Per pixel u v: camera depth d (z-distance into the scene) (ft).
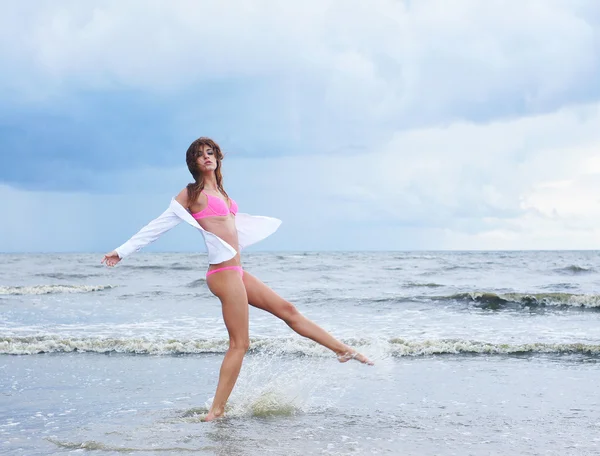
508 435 13.89
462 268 103.09
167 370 22.35
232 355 15.85
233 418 15.55
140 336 30.30
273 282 72.95
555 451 12.70
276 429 14.42
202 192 16.24
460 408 16.47
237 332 15.90
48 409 16.69
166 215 15.87
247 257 189.57
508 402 17.08
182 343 26.89
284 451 12.64
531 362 23.20
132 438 13.69
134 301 50.14
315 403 17.13
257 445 13.08
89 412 16.33
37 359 24.73
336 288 62.90
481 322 35.91
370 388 18.95
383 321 36.68
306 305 45.62
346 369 21.93
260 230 17.60
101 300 51.13
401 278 79.87
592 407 16.46
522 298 46.29
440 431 14.24
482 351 25.44
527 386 19.11
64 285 69.97
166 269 103.40
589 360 23.52
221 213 16.22
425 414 15.85
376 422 15.07
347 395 18.08
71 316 39.65
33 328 33.71
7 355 25.67
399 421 15.17
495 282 72.02
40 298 53.36
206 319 37.73
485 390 18.61
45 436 14.01
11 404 17.28
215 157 16.60
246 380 20.13
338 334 31.01
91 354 25.81
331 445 13.09
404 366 22.62
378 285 67.21
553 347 25.49
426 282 72.43
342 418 15.49
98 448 12.98
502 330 32.19
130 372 22.00
